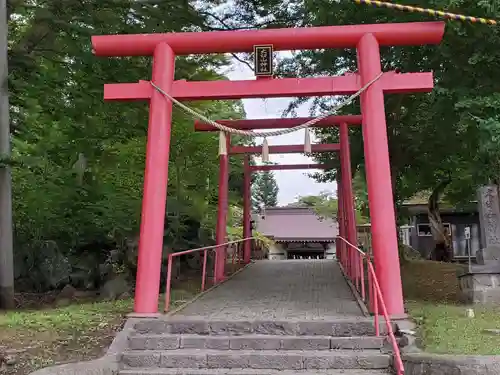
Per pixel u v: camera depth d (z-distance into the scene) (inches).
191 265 680.4
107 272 556.4
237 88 368.5
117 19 495.8
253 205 2351.1
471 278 410.0
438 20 389.1
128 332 302.7
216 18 553.0
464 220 1095.0
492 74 398.9
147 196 351.9
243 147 701.3
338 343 284.0
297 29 369.1
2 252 430.0
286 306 375.6
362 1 317.1
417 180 751.7
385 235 336.8
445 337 269.3
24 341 279.3
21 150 618.2
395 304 325.1
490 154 377.7
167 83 370.0
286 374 261.0
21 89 466.0
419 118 562.9
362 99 362.6
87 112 547.5
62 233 612.4
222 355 277.4
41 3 477.7
